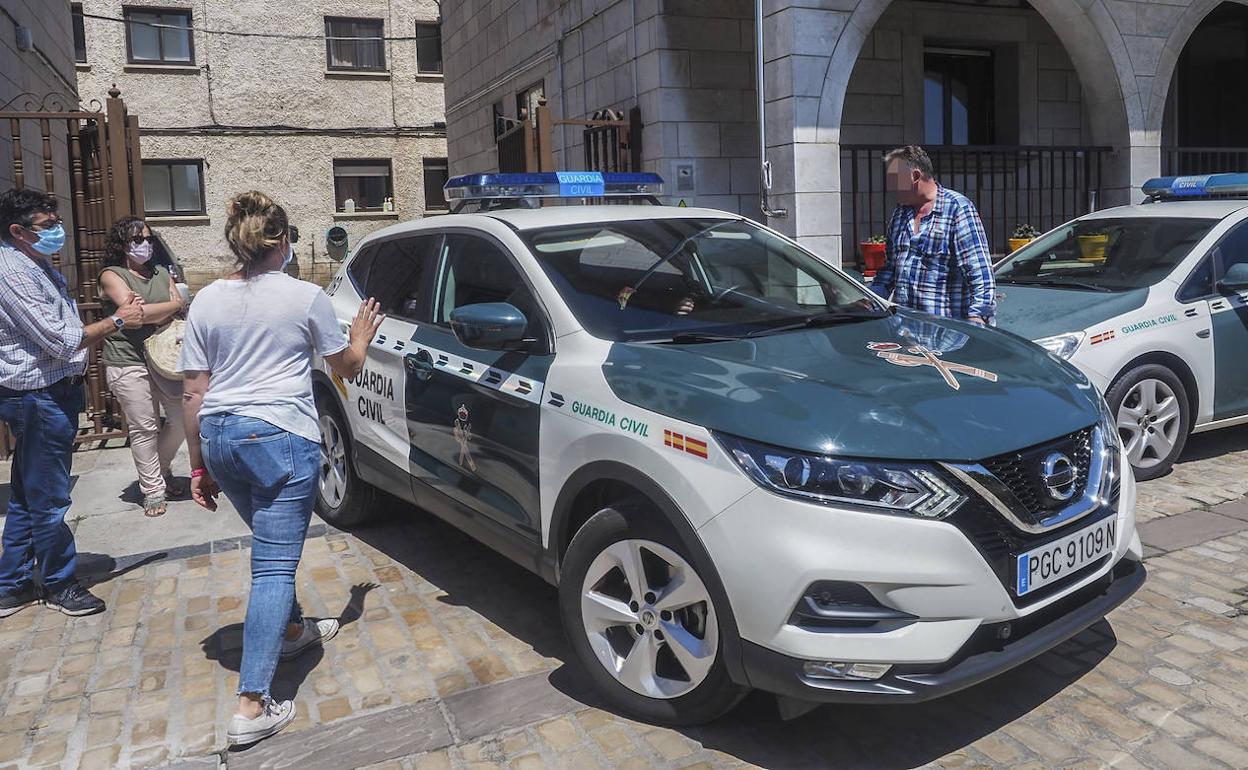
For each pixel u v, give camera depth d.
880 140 10.82
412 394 4.53
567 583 3.53
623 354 3.56
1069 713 3.36
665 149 9.61
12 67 9.80
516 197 4.96
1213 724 3.26
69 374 4.36
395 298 5.00
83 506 6.16
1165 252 6.21
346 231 23.86
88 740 3.43
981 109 11.76
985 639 2.94
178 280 7.53
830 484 2.87
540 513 3.71
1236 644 3.79
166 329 5.79
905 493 2.85
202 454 3.49
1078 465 3.24
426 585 4.70
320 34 23.86
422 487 4.55
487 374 4.02
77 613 4.46
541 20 12.27
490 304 3.81
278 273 3.50
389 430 4.78
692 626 3.22
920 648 2.83
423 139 24.88
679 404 3.18
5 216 4.17
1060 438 3.19
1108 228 6.71
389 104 24.55
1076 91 11.70
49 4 12.24
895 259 5.41
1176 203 6.79
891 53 10.76
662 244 4.31
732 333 3.86
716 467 3.01
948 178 11.44
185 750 3.34
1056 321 5.71
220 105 23.20
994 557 2.91
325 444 5.56
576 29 11.27
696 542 3.03
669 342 3.71
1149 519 5.19
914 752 3.17
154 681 3.84
